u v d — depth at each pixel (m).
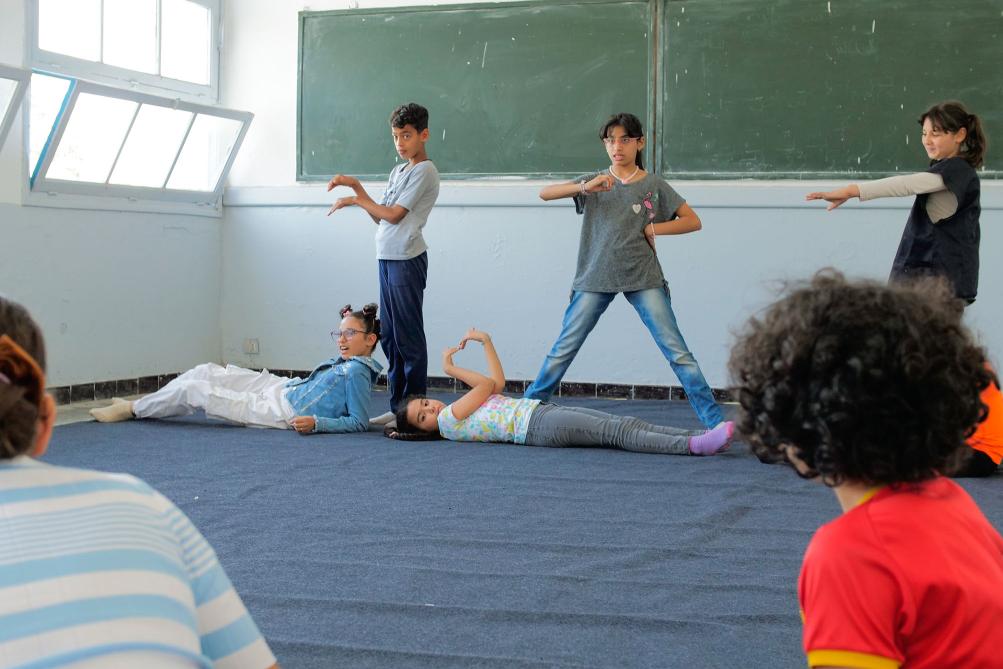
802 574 0.87
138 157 5.45
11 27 4.64
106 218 5.29
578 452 3.86
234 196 6.11
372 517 2.77
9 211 4.70
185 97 5.74
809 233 5.32
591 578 2.22
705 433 3.78
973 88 5.10
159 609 0.77
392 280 4.25
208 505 2.89
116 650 0.73
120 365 5.43
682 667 1.72
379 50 5.86
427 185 4.26
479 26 5.71
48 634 0.72
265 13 6.02
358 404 4.36
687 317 5.48
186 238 5.88
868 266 5.26
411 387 4.33
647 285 4.19
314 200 5.97
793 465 0.93
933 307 0.87
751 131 5.39
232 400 4.39
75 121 5.00
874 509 0.85
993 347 5.11
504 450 3.90
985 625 0.82
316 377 4.45
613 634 1.87
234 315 6.18
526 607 2.02
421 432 4.16
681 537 2.58
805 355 0.86
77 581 0.75
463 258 5.77
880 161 5.24
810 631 0.84
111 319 5.36
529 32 5.64
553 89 5.63
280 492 3.08
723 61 5.40
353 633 1.87
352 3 5.90
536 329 5.70
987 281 5.11
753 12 5.34
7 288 4.72
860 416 0.83
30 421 0.81
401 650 1.78
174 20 5.66
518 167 5.71
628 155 4.22
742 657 1.77
